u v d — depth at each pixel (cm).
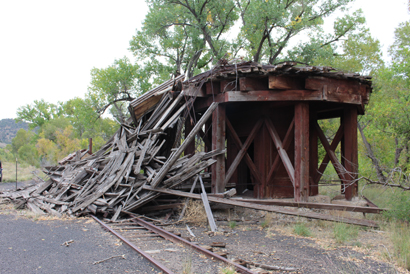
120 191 1094
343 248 645
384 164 1524
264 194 1152
